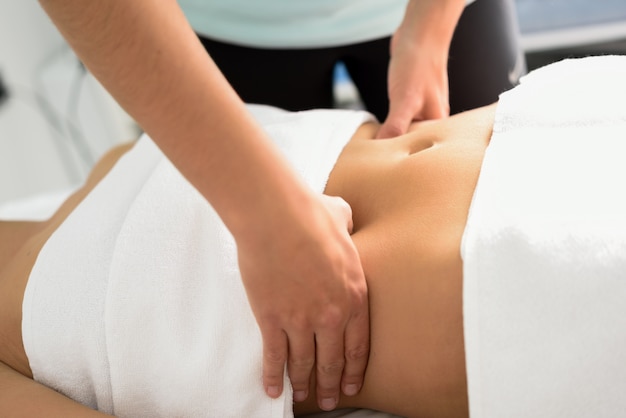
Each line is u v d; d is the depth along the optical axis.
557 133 0.71
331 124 0.91
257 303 0.63
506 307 0.60
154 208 0.79
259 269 0.61
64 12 0.55
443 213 0.70
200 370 0.73
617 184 0.63
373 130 0.97
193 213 0.77
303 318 0.64
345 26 1.25
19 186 2.84
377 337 0.69
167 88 0.57
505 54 1.28
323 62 1.31
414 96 0.98
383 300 0.68
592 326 0.58
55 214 1.06
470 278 0.60
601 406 0.59
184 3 1.27
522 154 0.70
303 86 1.35
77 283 0.79
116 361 0.75
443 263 0.65
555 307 0.59
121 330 0.75
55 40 2.78
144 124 0.59
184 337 0.73
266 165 0.59
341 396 0.75
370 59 1.31
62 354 0.80
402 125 0.93
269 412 0.72
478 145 0.77
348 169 0.83
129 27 0.55
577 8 2.54
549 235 0.60
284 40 1.27
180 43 0.57
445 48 1.06
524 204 0.63
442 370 0.66
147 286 0.75
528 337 0.59
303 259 0.61
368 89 1.38
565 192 0.63
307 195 0.62
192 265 0.75
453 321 0.64
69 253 0.82
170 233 0.76
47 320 0.80
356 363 0.70
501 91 1.30
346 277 0.64
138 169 0.90
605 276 0.58
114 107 2.70
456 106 1.29
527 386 0.60
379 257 0.69
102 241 0.81
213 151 0.58
